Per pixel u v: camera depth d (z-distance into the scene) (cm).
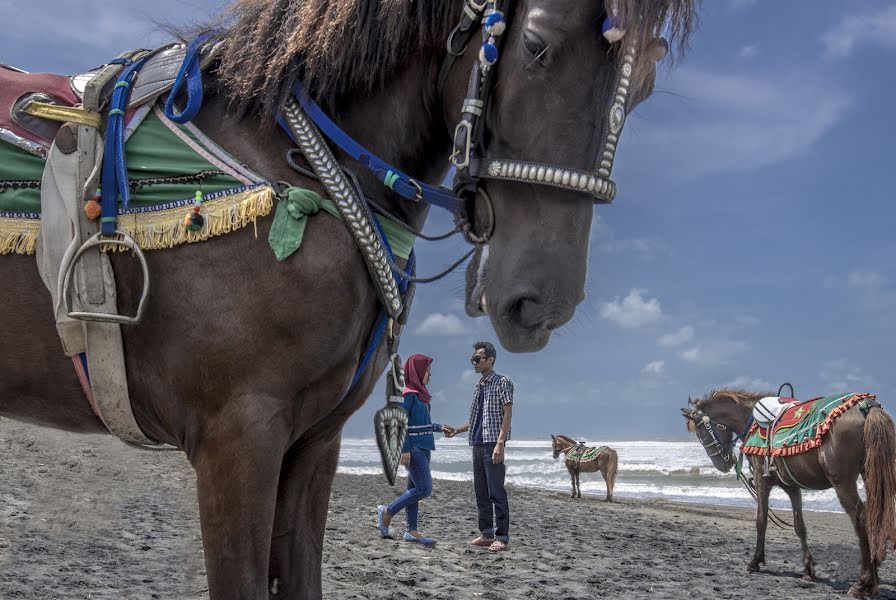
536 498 1762
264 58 181
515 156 166
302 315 166
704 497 2178
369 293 178
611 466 1853
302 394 171
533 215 166
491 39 169
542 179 162
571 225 164
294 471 195
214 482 162
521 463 4719
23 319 176
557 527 1122
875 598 690
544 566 745
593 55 163
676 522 1336
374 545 776
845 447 725
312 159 176
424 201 194
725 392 1011
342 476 1880
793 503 810
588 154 164
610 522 1270
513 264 164
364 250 173
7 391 182
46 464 761
